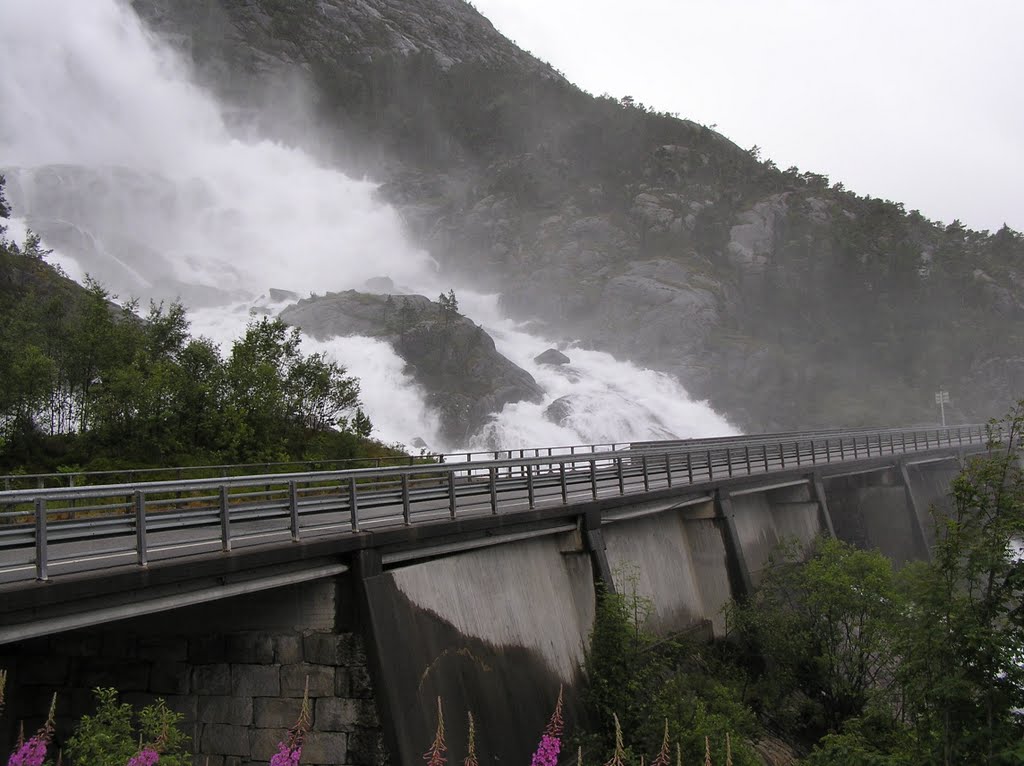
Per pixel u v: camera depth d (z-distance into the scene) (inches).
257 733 556.4
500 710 681.0
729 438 2288.4
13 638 387.5
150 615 588.7
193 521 482.3
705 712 773.3
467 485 741.3
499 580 757.3
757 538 1435.8
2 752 573.3
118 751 414.9
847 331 6343.5
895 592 1019.3
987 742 499.8
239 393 1381.6
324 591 561.3
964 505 543.2
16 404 1194.0
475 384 4013.3
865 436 2135.8
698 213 6761.8
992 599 517.0
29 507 929.5
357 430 1589.6
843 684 1022.4
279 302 5359.3
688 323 5487.2
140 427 1223.5
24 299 1483.8
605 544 968.9
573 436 3934.5
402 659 586.2
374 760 541.0
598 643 825.5
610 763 298.8
